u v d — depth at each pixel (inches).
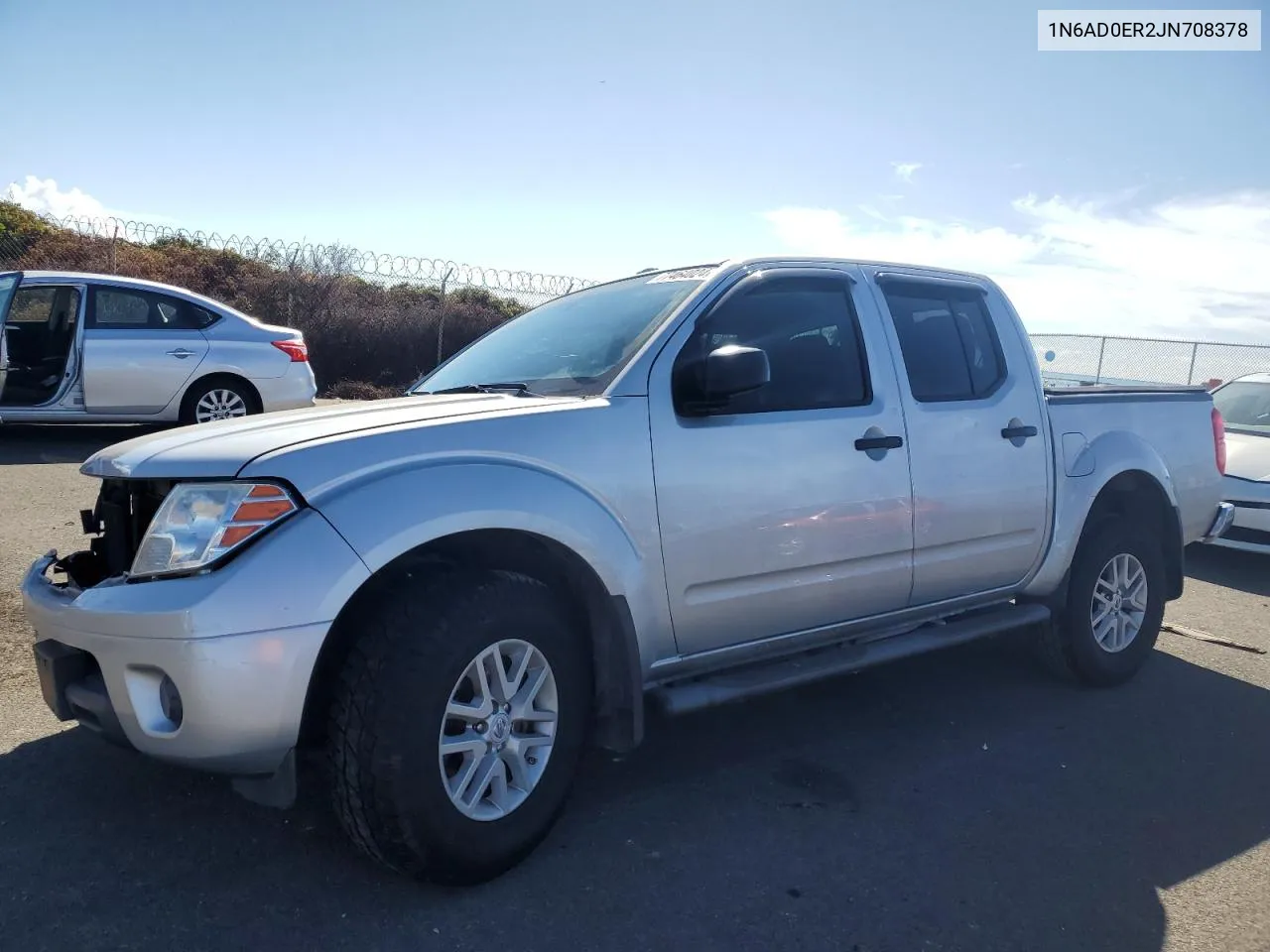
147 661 101.0
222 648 98.7
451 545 119.9
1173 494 202.7
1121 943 108.7
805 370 150.6
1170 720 178.2
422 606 108.7
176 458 110.1
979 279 184.9
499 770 114.9
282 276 605.6
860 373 156.9
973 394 173.0
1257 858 128.8
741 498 136.6
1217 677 203.9
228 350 374.9
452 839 108.5
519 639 115.2
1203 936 110.5
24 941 99.7
